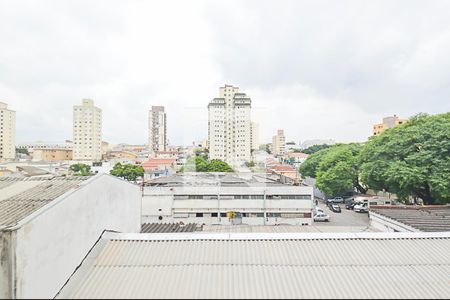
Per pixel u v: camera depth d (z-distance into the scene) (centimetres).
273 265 707
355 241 820
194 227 1580
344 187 3356
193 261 722
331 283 637
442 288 625
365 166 2602
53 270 628
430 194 2186
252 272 677
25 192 821
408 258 740
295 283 634
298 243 811
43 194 796
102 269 687
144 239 826
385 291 611
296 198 2478
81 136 8869
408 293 606
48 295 607
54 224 635
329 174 3384
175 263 713
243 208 2452
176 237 833
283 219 2462
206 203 2455
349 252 766
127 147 13675
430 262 725
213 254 755
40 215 590
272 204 2459
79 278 688
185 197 2470
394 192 2366
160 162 5919
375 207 1809
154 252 762
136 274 665
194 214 2445
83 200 767
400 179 2139
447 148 2019
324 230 1750
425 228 1260
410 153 2258
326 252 767
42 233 594
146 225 1587
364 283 638
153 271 678
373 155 2577
